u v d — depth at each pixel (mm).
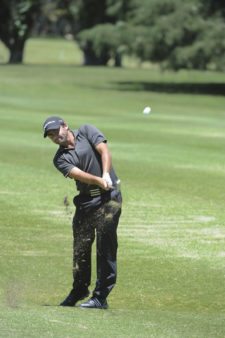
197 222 39500
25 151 64062
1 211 41188
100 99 128125
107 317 24516
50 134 26141
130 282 30406
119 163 58188
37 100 123188
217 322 24156
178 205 43250
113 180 26453
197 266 32438
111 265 26703
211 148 68125
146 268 32125
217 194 46500
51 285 29516
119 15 161750
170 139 74562
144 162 58906
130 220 39719
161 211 41781
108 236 26469
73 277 27969
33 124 86312
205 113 109625
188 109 115562
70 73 189125
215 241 36062
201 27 145375
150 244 35406
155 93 143750
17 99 123812
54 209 41906
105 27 153625
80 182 26422
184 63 145750
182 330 22922
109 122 90938
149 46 147500
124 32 150500
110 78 179750
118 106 116375
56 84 154500
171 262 32906
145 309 27219
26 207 42219
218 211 41938
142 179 51344
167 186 48875
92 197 26422
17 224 38625
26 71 189250
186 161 59781
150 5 148125
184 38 147000
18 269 31391
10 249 34344
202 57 145250
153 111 110000
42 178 50625
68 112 103875
